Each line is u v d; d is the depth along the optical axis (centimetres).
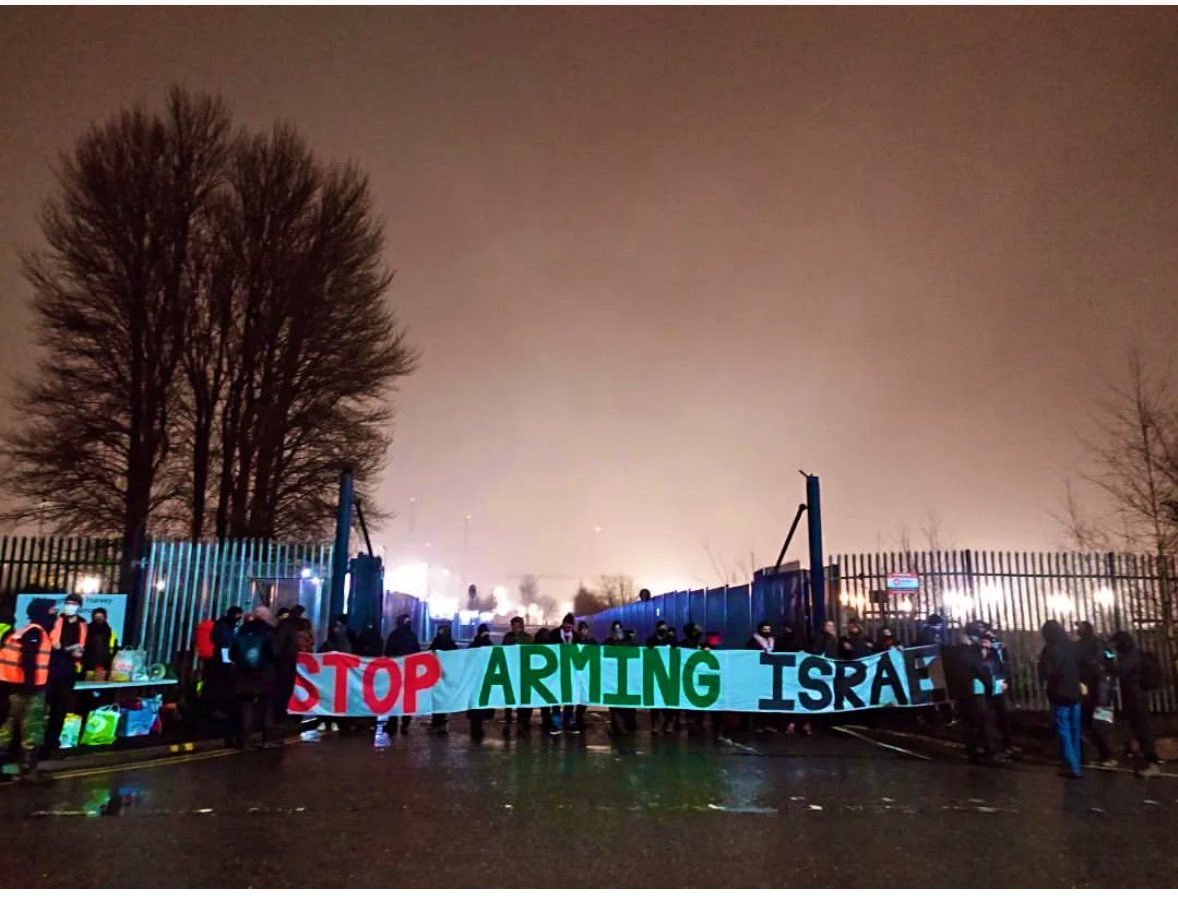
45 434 2353
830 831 787
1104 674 1190
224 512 2447
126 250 2438
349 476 1781
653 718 1509
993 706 1238
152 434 2377
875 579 1653
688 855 704
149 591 1595
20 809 837
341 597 1709
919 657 1463
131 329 2400
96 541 1590
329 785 965
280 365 2594
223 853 691
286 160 2716
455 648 1532
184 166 2556
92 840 726
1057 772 1121
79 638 1141
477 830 773
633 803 890
